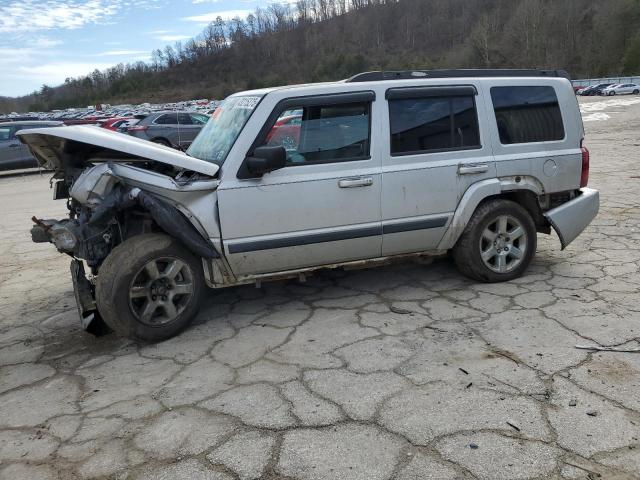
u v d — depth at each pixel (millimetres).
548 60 87812
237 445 2832
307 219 4277
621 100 38656
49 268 6578
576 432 2766
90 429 3074
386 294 4867
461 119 4684
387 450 2715
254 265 4297
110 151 4586
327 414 3051
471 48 95500
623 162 11758
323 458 2686
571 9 90125
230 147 4184
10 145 18031
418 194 4527
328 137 4340
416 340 3910
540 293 4641
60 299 5402
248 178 4133
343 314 4473
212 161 4289
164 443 2895
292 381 3443
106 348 4160
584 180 5156
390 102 4469
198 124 18172
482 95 4742
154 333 4078
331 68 109875
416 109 4555
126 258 3939
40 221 4277
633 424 2807
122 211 4250
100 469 2727
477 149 4699
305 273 4516
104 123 21125
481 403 3066
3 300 5453
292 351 3861
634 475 2459
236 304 4844
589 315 4133
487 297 4637
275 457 2717
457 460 2611
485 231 4809
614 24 82438
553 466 2539
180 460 2748
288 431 2920
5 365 3992
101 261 4262
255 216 4160
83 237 4125
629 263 5270
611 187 9062
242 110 4430
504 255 4930
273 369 3617
